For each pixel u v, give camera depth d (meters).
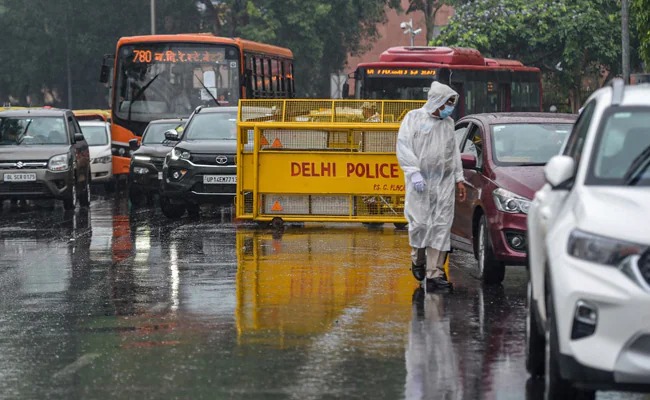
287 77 50.00
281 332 13.17
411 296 15.98
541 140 18.17
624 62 47.47
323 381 10.65
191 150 29.36
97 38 92.12
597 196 9.20
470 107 46.34
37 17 92.06
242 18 89.81
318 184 25.86
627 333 8.55
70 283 17.53
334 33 91.25
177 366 11.35
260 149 26.00
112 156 42.31
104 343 12.60
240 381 10.66
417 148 16.67
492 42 65.06
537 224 10.35
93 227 27.48
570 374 8.81
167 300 15.66
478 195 17.67
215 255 20.98
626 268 8.61
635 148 9.73
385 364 11.41
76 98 98.62
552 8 64.06
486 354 11.94
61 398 10.09
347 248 22.11
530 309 10.73
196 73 41.91
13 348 12.39
